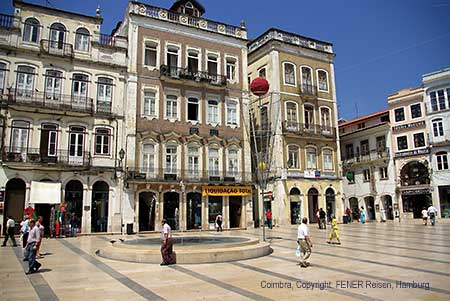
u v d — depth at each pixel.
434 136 38.88
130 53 30.11
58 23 27.94
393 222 37.66
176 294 8.91
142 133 29.48
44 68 26.98
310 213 36.81
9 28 26.25
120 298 8.61
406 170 41.28
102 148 28.06
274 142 35.84
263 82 23.00
